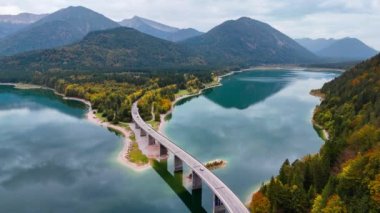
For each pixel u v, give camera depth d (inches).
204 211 4719.5
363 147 4667.8
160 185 5487.2
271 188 4119.1
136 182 5600.4
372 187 3464.6
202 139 7549.2
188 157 5713.6
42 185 5551.2
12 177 5856.3
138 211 4731.8
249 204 4643.2
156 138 6820.9
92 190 5339.6
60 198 5108.3
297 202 3966.5
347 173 3777.1
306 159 4977.9
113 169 6127.0
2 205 4921.3
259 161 6254.9
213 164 6023.6
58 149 7253.9
